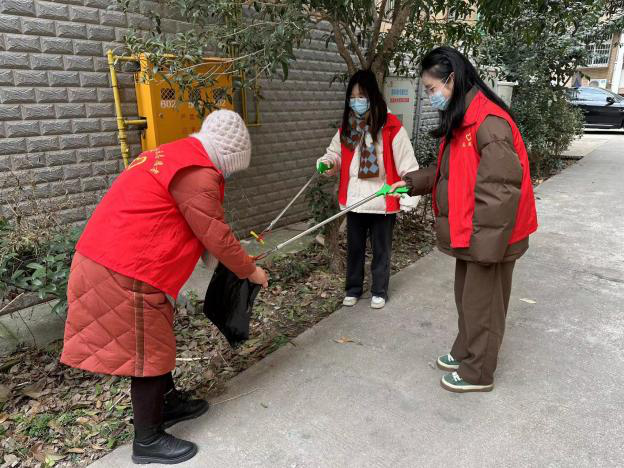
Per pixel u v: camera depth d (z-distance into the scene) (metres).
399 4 3.74
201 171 1.85
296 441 2.20
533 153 8.22
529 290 3.80
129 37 3.05
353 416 2.36
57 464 2.11
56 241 2.83
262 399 2.50
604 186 7.50
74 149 3.54
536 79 8.23
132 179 1.85
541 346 2.97
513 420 2.32
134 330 1.83
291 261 4.20
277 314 3.46
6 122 3.19
